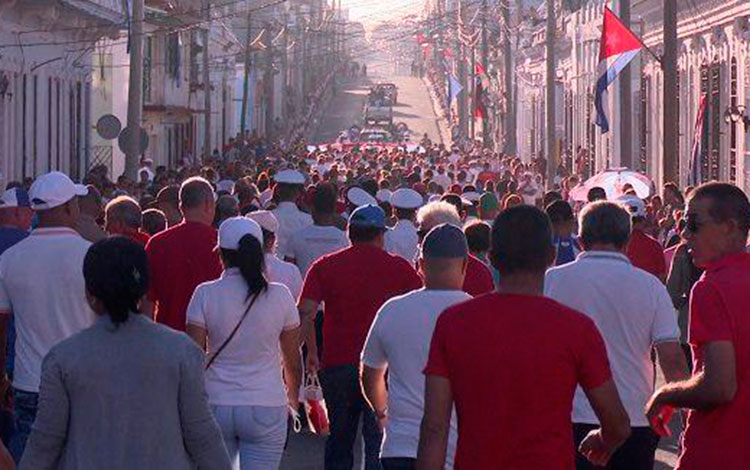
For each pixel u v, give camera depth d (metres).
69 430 9.64
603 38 47.41
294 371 14.46
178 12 77.06
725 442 10.23
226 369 14.02
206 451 9.77
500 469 9.45
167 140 89.06
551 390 9.45
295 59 180.88
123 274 9.63
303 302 16.44
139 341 9.64
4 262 14.29
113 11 57.22
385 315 12.66
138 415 9.58
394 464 12.52
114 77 72.69
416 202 22.89
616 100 75.19
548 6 70.31
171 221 22.47
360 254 16.42
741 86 48.28
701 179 54.25
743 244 10.54
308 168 61.12
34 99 53.75
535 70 110.31
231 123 127.00
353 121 190.75
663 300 13.12
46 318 14.23
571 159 92.06
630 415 13.06
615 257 13.23
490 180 51.59
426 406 9.63
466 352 9.50
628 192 34.06
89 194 19.25
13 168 50.34
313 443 21.02
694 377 10.34
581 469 13.16
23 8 49.47
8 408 15.27
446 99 180.12
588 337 9.53
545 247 9.66
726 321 10.16
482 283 17.00
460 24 143.38
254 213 18.64
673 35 42.00
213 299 14.02
